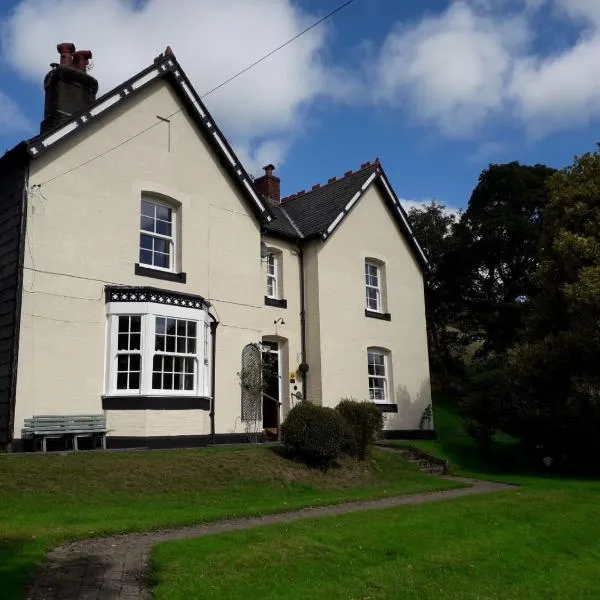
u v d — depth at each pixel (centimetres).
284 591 677
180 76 1775
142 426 1507
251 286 1922
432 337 3734
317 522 982
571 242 1877
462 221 3609
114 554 775
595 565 927
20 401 1372
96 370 1509
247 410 1845
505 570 846
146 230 1700
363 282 2355
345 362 2209
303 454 1558
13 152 1459
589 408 1872
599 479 1808
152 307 1563
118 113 1647
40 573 695
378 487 1511
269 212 1991
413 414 2444
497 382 2173
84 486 1139
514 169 3475
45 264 1454
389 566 795
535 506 1217
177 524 949
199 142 1844
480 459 2167
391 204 2519
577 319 1866
